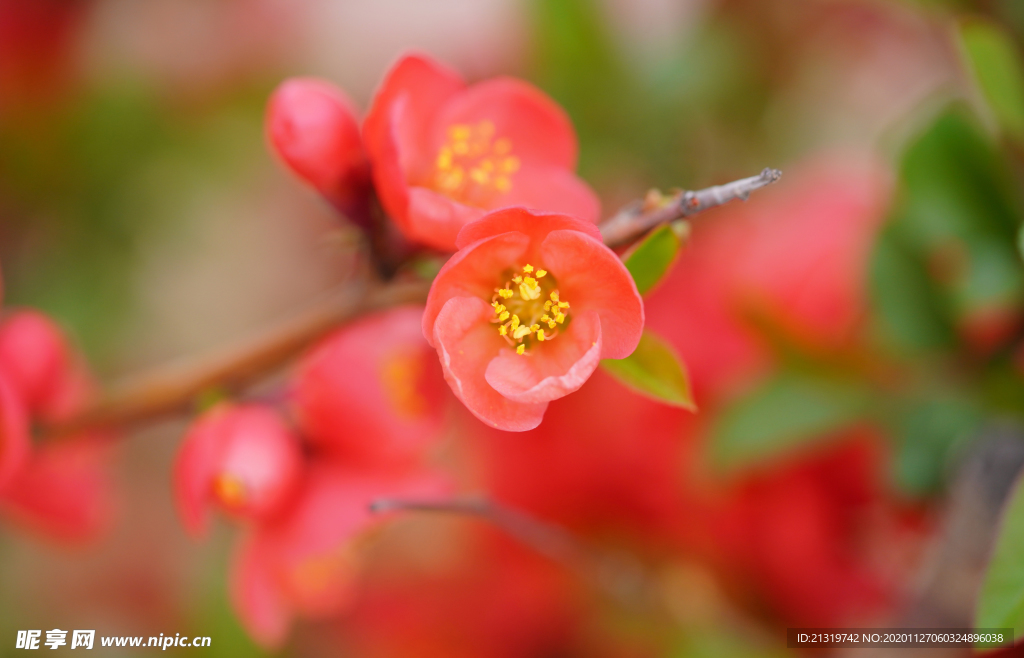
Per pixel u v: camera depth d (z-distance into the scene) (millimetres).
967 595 369
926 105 398
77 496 421
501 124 344
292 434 371
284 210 690
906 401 396
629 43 508
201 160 561
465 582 499
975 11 397
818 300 447
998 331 394
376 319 374
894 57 630
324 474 376
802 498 430
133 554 606
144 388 366
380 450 375
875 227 404
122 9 587
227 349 362
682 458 442
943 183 384
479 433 486
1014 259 381
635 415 459
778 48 522
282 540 372
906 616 379
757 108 524
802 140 563
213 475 355
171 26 603
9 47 542
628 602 424
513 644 489
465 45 633
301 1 645
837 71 603
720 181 531
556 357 312
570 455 469
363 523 371
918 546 411
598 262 306
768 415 405
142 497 628
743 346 463
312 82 337
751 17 513
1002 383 383
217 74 595
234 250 677
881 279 395
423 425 379
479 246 308
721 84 507
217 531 476
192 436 358
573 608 472
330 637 501
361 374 369
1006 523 315
